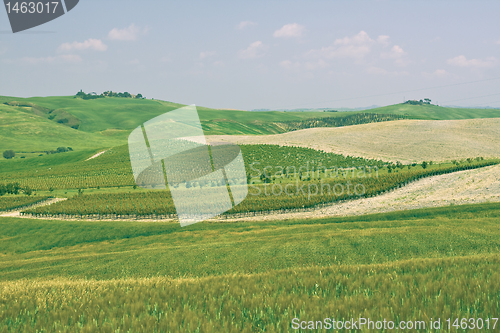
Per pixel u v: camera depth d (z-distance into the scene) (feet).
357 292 29.89
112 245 135.74
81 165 456.45
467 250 73.82
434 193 173.27
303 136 447.83
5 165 540.93
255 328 22.59
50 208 206.80
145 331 22.20
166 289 34.22
